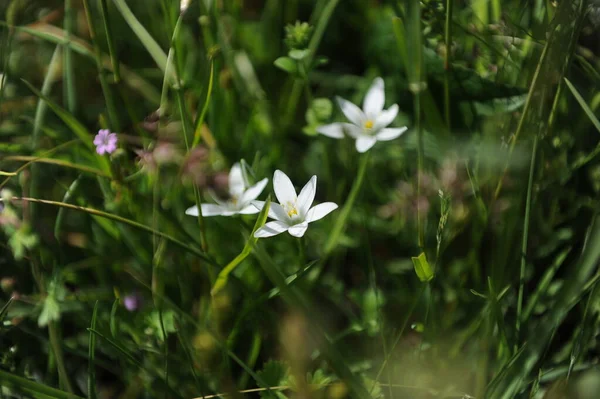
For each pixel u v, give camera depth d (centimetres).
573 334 79
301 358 75
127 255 82
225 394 76
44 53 90
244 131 87
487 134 82
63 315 81
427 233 82
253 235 75
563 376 76
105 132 80
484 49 84
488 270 82
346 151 84
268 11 91
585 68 81
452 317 79
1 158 80
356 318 80
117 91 90
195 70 89
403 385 76
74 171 84
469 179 81
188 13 90
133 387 78
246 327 80
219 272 80
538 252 81
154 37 91
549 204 82
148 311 78
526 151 80
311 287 81
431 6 81
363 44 91
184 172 80
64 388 76
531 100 79
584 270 75
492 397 75
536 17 83
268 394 76
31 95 88
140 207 82
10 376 74
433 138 83
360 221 83
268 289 82
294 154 88
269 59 91
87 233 83
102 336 75
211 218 82
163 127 81
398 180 85
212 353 78
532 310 78
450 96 83
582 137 83
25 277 81
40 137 84
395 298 81
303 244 77
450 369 77
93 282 82
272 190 85
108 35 80
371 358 79
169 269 81
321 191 86
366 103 81
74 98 83
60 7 91
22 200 81
